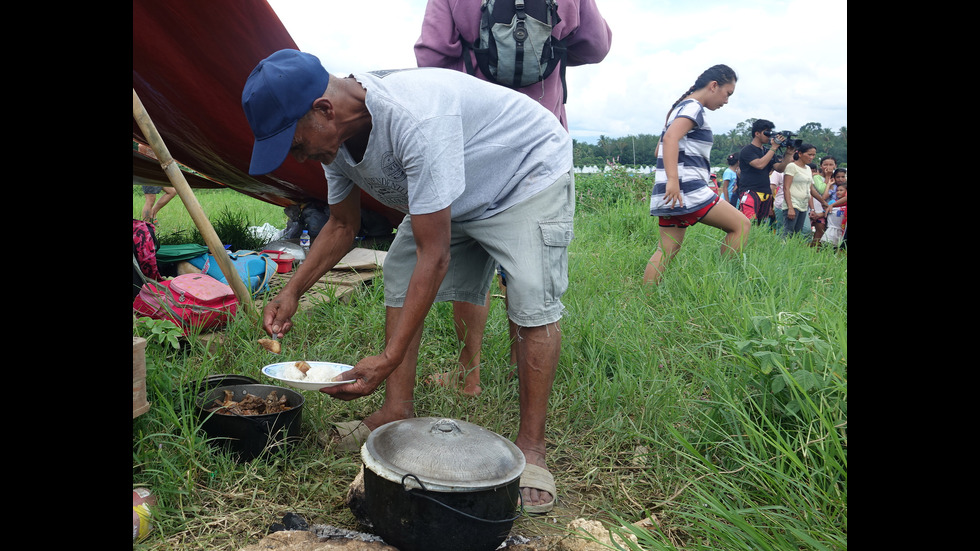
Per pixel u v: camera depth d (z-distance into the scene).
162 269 4.61
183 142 5.64
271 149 2.24
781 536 2.18
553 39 4.16
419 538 2.08
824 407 2.78
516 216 2.77
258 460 2.70
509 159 2.76
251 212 10.93
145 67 4.61
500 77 4.11
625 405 3.45
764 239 7.59
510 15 3.99
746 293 5.19
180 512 2.38
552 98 4.29
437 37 4.14
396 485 2.06
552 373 2.82
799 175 10.16
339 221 3.09
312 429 3.06
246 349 3.65
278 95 2.20
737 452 2.77
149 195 9.05
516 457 2.25
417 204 2.42
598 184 13.44
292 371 2.74
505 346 4.07
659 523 2.54
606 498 2.76
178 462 2.61
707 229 8.12
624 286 5.83
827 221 10.16
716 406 3.15
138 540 2.24
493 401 3.55
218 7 4.25
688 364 3.90
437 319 4.50
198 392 3.00
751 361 3.15
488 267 3.38
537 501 2.60
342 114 2.37
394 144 2.43
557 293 2.81
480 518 2.08
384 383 3.53
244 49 4.58
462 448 2.15
